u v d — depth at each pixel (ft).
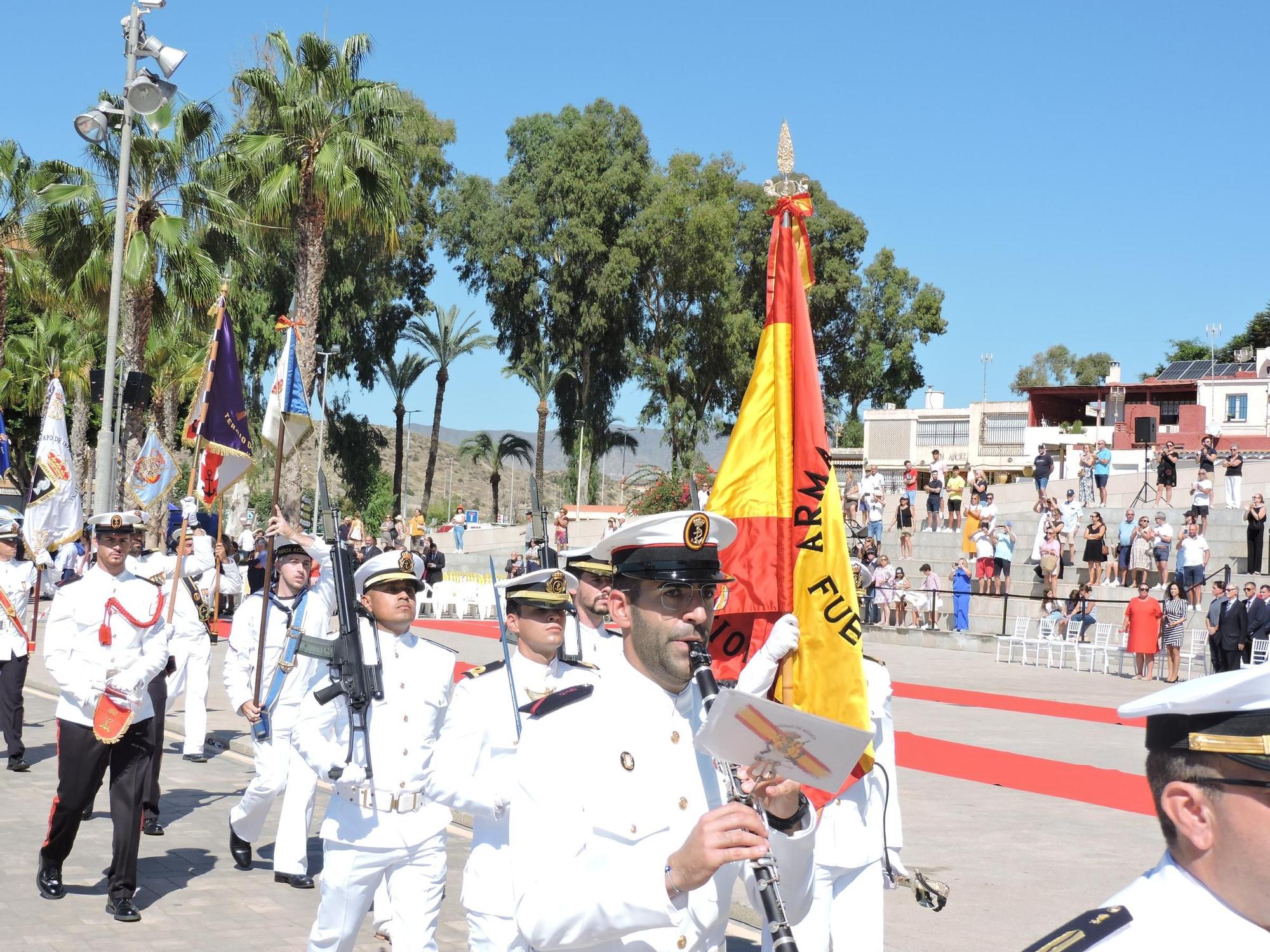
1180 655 75.82
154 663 24.31
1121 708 6.86
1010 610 95.66
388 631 20.18
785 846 10.71
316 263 101.81
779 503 16.52
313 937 19.47
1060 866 28.12
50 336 148.15
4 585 38.37
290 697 27.12
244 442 39.63
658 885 9.05
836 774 9.32
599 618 21.57
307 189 101.14
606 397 198.08
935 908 19.20
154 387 126.31
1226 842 6.35
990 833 31.63
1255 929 6.32
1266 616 67.41
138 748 24.18
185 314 92.99
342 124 101.55
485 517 319.68
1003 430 197.88
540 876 9.80
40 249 91.15
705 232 181.16
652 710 10.38
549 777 10.02
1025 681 71.82
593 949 9.89
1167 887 6.59
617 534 10.40
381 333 190.49
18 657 38.40
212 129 92.27
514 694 16.31
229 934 22.98
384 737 19.33
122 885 23.72
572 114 194.39
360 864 19.11
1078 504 99.60
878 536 108.37
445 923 23.91
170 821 32.24
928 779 39.55
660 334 192.54
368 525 203.41
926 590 92.94
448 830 31.94
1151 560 92.12
